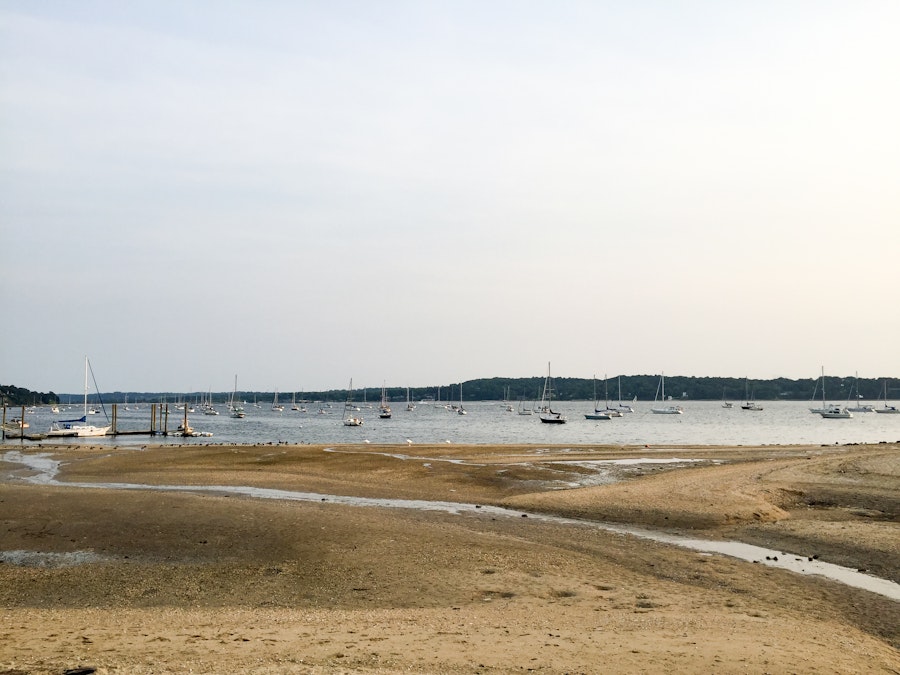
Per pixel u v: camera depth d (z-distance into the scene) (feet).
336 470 186.70
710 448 250.37
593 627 59.93
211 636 53.42
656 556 94.32
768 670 48.29
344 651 49.01
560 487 159.22
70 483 166.09
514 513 125.70
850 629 65.10
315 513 111.34
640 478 171.12
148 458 218.38
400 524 106.93
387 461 204.54
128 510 109.91
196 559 88.28
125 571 84.43
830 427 515.91
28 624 58.90
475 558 88.22
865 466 173.37
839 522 115.85
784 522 116.47
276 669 43.21
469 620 62.03
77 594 76.69
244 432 437.17
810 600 75.15
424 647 50.83
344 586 77.61
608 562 90.27
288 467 192.95
